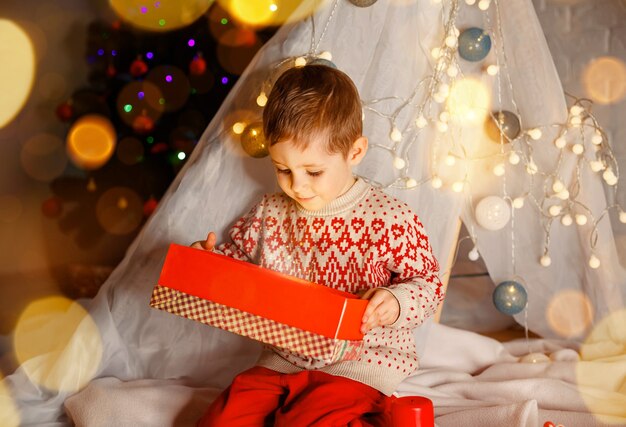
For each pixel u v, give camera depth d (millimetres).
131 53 2588
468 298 1814
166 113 2541
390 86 1365
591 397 1250
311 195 1056
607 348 1503
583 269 1543
